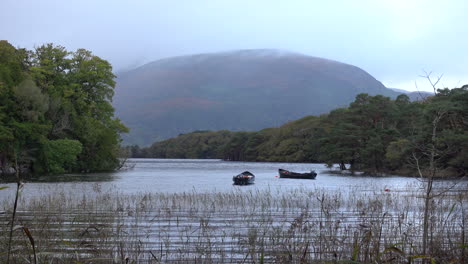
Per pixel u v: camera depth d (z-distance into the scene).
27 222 18.34
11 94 62.38
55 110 70.31
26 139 62.81
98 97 81.56
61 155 67.50
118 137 87.44
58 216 20.55
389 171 84.94
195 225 18.89
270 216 21.38
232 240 15.60
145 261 12.56
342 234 15.81
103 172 85.44
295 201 28.22
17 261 10.98
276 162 179.62
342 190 42.97
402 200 29.64
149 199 28.94
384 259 10.82
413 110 93.50
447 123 63.03
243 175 56.25
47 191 38.38
